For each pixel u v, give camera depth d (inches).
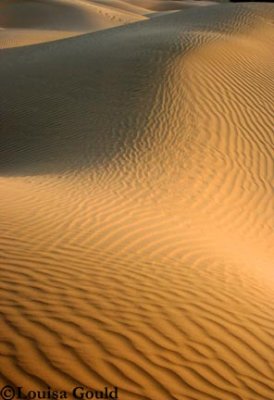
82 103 677.3
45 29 1872.5
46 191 422.6
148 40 857.5
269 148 576.1
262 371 199.0
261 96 674.2
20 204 355.3
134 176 504.4
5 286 218.4
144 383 176.2
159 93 660.1
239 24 1004.6
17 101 712.4
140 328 205.6
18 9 2066.9
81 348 185.8
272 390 189.5
